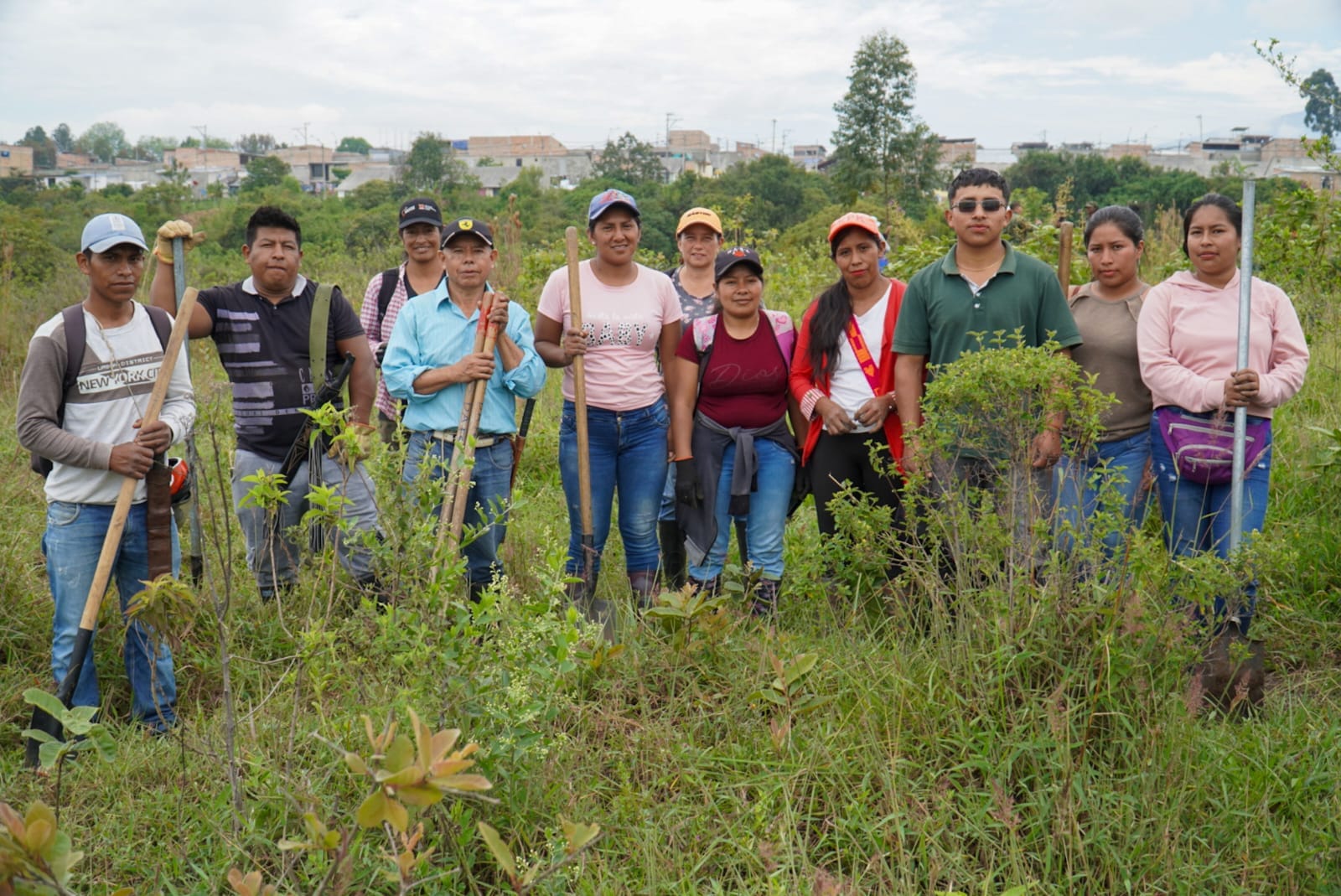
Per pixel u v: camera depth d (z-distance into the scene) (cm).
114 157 19075
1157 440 457
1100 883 319
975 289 475
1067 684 365
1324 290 787
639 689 417
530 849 330
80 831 346
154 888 297
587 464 520
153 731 409
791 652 435
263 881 314
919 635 432
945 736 376
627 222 526
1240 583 389
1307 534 531
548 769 355
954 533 422
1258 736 379
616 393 530
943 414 415
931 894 313
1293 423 679
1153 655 383
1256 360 432
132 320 422
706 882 330
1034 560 405
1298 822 342
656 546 549
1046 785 353
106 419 410
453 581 342
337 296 518
